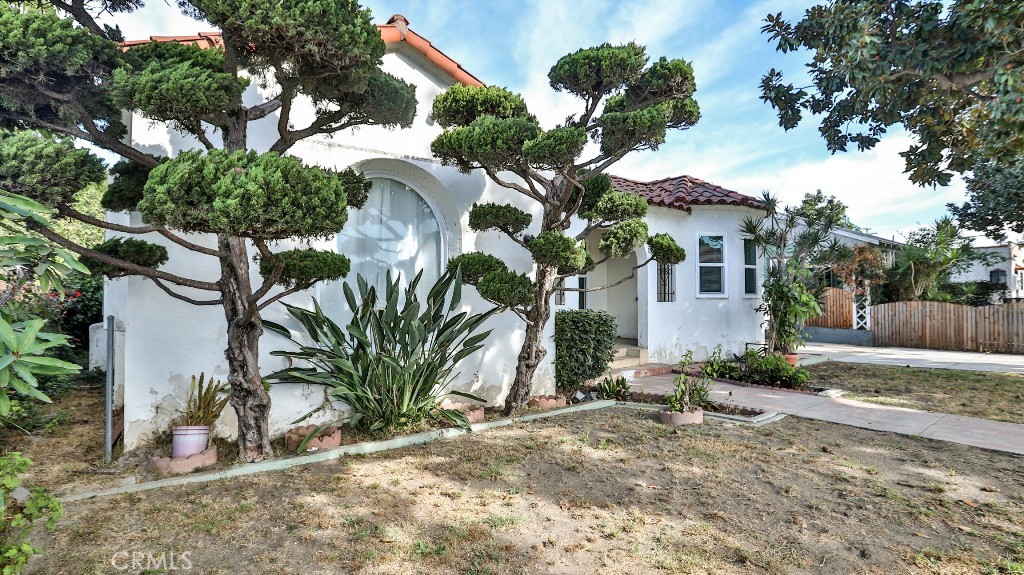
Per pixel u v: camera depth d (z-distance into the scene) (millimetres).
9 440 4863
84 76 3480
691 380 6883
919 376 9773
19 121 3695
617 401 7117
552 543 3045
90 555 2814
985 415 6469
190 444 4246
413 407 5363
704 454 4762
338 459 4496
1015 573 2754
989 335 14266
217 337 4887
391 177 6227
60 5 4172
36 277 2561
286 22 3229
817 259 11484
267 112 4305
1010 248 22406
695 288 10828
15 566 2152
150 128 4293
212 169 3037
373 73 4160
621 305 12023
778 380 8492
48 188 3297
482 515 3414
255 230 3154
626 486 3977
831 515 3488
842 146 8352
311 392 5305
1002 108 5512
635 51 5645
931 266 16844
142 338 4551
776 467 4434
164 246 4602
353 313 5391
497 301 5383
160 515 3307
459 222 6453
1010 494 3869
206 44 4977
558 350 7551
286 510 3418
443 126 5848
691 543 3076
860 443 5191
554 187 6344
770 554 2955
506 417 6078
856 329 16922
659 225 10188
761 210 11523
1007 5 4996
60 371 2172
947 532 3250
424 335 5359
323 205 3283
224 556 2840
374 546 2971
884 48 6156
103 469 4172
